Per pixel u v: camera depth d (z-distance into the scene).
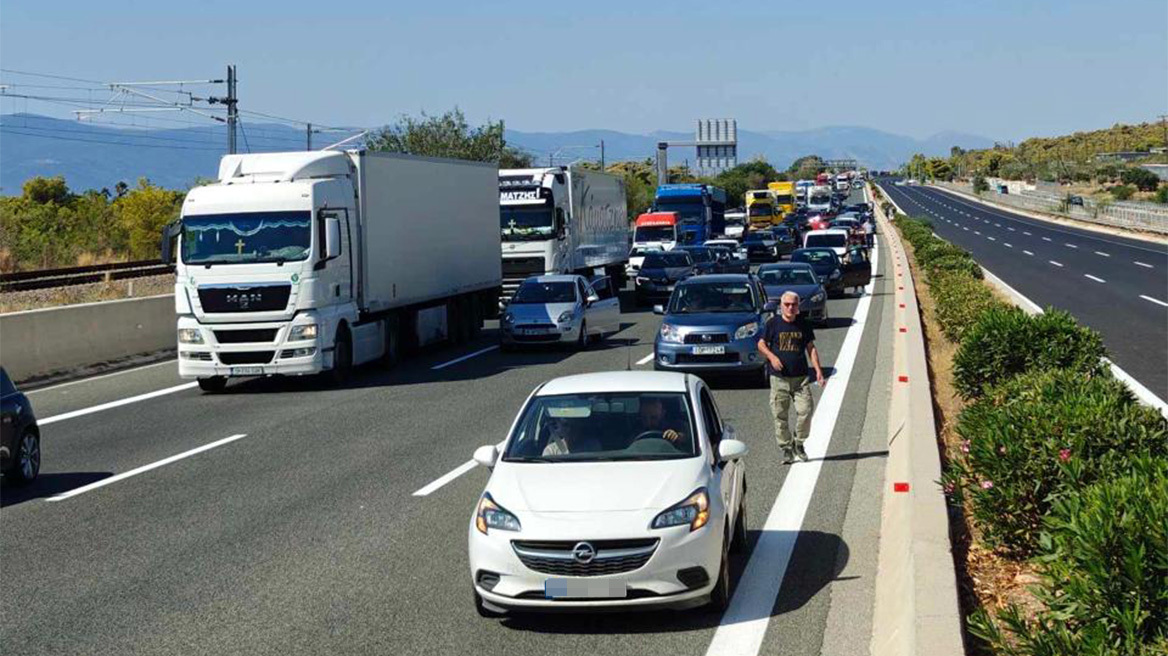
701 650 7.34
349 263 22.47
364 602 8.52
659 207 60.22
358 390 21.06
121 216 64.56
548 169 36.97
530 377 22.16
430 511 11.44
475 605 8.18
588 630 7.79
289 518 11.30
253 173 21.80
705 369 19.98
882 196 188.00
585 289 27.80
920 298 37.09
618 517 7.68
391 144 74.25
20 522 11.47
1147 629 5.56
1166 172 174.12
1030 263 52.56
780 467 13.18
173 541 10.52
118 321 26.25
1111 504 6.16
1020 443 8.61
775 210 88.50
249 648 7.58
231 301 20.70
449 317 29.00
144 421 17.97
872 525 10.44
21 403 13.34
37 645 7.75
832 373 21.20
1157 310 31.11
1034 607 7.54
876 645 7.21
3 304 30.98
